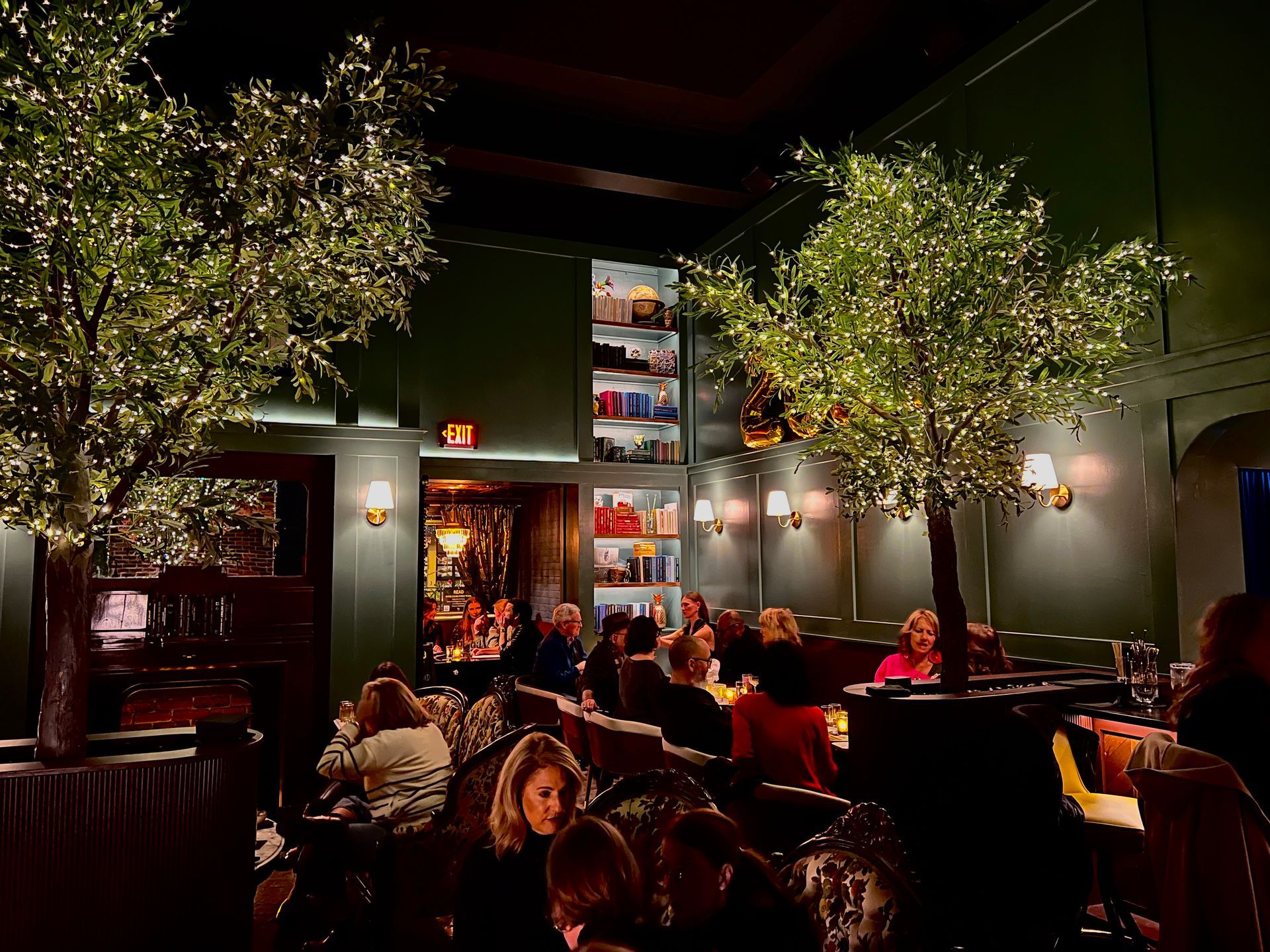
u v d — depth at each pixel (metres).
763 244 7.88
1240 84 4.12
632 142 7.66
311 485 6.89
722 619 6.69
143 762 2.62
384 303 3.19
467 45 6.11
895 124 6.33
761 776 2.82
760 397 7.98
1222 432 4.24
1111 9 4.77
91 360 2.67
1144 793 2.59
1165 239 4.43
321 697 6.68
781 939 1.54
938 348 3.49
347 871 3.57
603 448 9.01
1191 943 2.43
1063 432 4.96
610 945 1.42
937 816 3.14
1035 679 4.01
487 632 9.31
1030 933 2.86
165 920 2.62
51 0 2.55
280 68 6.71
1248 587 4.74
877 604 6.47
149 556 3.16
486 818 3.58
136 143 2.60
